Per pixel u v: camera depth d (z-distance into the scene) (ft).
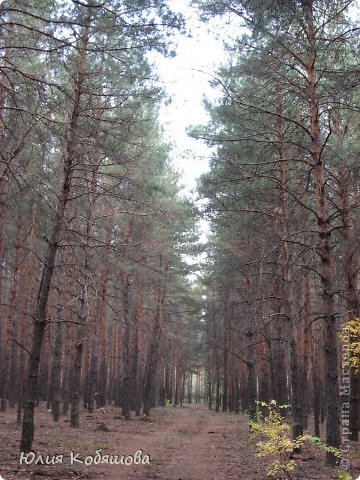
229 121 42.22
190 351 172.14
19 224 38.04
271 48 35.19
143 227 62.95
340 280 46.44
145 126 46.85
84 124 34.58
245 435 60.54
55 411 61.05
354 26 34.45
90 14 23.99
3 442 39.99
